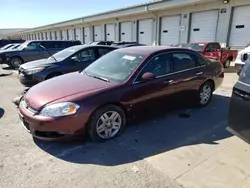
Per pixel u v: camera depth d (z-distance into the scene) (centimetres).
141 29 2112
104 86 356
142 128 399
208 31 1552
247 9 1320
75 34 3353
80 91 340
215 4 1467
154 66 405
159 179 260
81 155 311
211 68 514
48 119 306
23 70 680
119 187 247
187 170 278
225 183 254
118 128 366
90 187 247
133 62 402
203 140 357
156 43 1966
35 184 251
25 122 340
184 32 1703
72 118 314
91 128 335
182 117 453
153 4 1780
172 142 350
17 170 276
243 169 280
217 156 309
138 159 302
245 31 1351
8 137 361
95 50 725
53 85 373
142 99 384
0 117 450
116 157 307
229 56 1233
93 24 2834
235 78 924
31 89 383
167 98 426
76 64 684
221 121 434
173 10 1755
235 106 296
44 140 325
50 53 1255
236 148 331
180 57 454
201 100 509
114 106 352
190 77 460
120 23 2366
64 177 264
